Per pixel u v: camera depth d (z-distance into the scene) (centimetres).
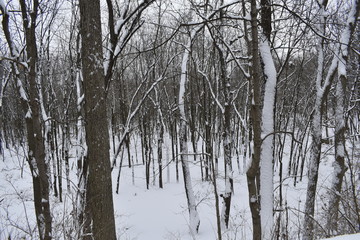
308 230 462
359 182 575
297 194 1135
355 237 207
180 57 1531
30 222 750
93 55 394
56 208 646
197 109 1783
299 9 459
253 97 269
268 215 379
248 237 656
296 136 1722
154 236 919
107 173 402
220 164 1894
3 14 432
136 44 1341
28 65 359
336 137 549
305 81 1772
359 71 823
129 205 1270
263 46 419
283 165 2027
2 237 494
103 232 389
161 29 1202
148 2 522
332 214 484
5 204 838
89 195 404
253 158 273
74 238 359
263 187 392
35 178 404
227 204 909
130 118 817
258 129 268
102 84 404
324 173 1382
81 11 397
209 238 856
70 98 1094
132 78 2158
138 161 2166
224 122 979
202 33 944
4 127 2189
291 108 1630
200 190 1376
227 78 955
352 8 528
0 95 881
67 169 1184
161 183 1528
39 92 752
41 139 365
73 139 1842
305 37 555
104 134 402
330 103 1240
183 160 967
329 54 888
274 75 412
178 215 1105
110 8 488
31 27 353
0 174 1446
